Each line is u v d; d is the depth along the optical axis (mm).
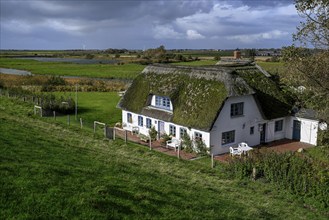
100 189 12727
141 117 36594
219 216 13492
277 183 21516
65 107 45562
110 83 80438
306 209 18469
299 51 20016
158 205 12859
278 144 33969
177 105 32250
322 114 21016
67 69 124750
